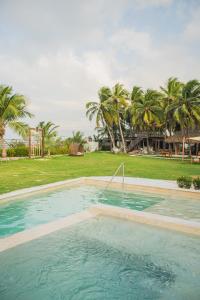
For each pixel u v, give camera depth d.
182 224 4.92
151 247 4.40
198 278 3.55
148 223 5.30
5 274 3.54
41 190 8.42
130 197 8.66
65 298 3.11
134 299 3.08
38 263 3.81
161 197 8.60
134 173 13.61
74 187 10.00
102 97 39.62
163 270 3.74
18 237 4.54
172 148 42.59
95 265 3.83
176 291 3.27
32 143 24.12
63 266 3.76
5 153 20.89
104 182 10.16
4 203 7.18
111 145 45.72
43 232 4.79
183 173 13.80
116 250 4.29
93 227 5.18
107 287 3.36
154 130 43.25
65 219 5.50
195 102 32.31
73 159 23.03
